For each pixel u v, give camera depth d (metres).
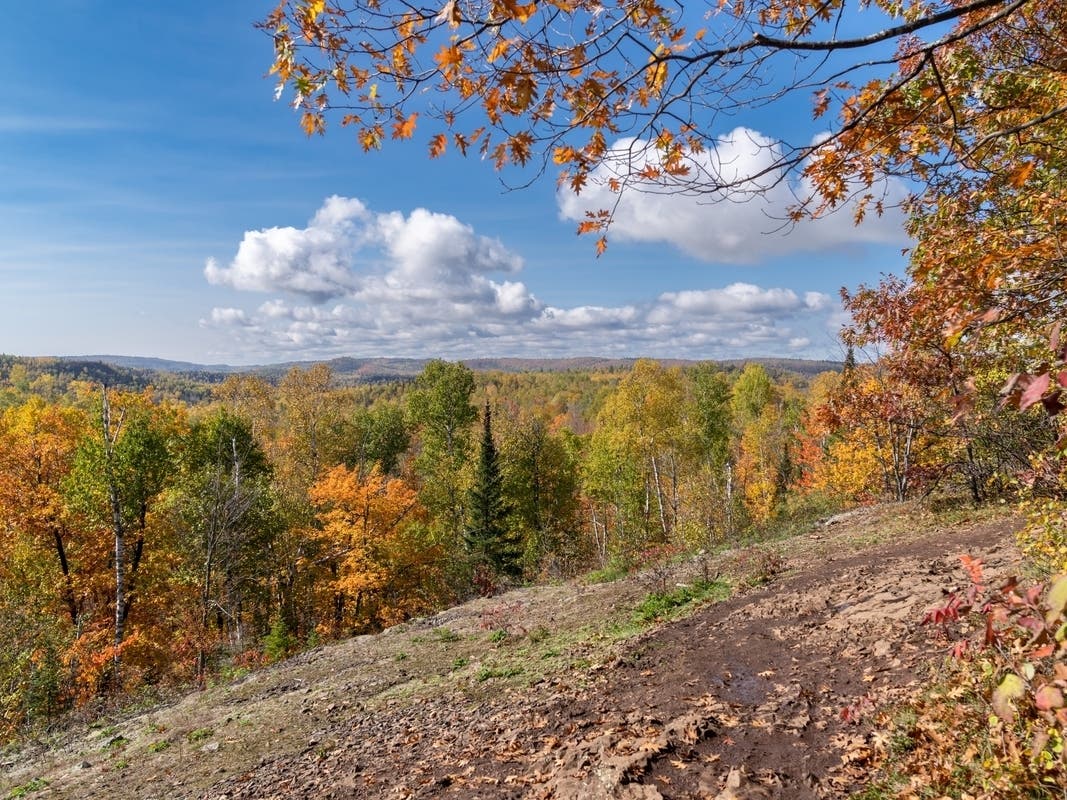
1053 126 3.82
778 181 2.87
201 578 23.23
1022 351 4.86
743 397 58.53
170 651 22.22
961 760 3.72
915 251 5.09
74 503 20.81
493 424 45.31
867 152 3.26
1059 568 4.93
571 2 2.23
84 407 26.84
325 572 30.12
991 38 3.72
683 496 37.03
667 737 5.65
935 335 5.88
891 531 13.20
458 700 8.76
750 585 11.48
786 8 2.58
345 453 46.09
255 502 25.53
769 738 5.45
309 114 2.73
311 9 2.30
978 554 8.99
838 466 25.66
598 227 3.18
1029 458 6.66
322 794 6.24
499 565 30.62
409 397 47.47
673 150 2.84
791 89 2.63
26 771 10.14
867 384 15.48
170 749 9.54
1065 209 3.68
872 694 5.69
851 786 4.41
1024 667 2.11
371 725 8.55
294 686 12.19
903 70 3.75
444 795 5.53
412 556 29.31
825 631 7.75
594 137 2.81
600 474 39.09
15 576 21.08
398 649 13.88
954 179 4.09
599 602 14.07
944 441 13.57
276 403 46.41
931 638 6.31
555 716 6.99
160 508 23.53
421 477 50.06
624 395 41.28
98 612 22.66
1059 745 2.48
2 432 21.95
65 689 18.12
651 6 2.32
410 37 2.42
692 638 9.03
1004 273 3.40
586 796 4.82
